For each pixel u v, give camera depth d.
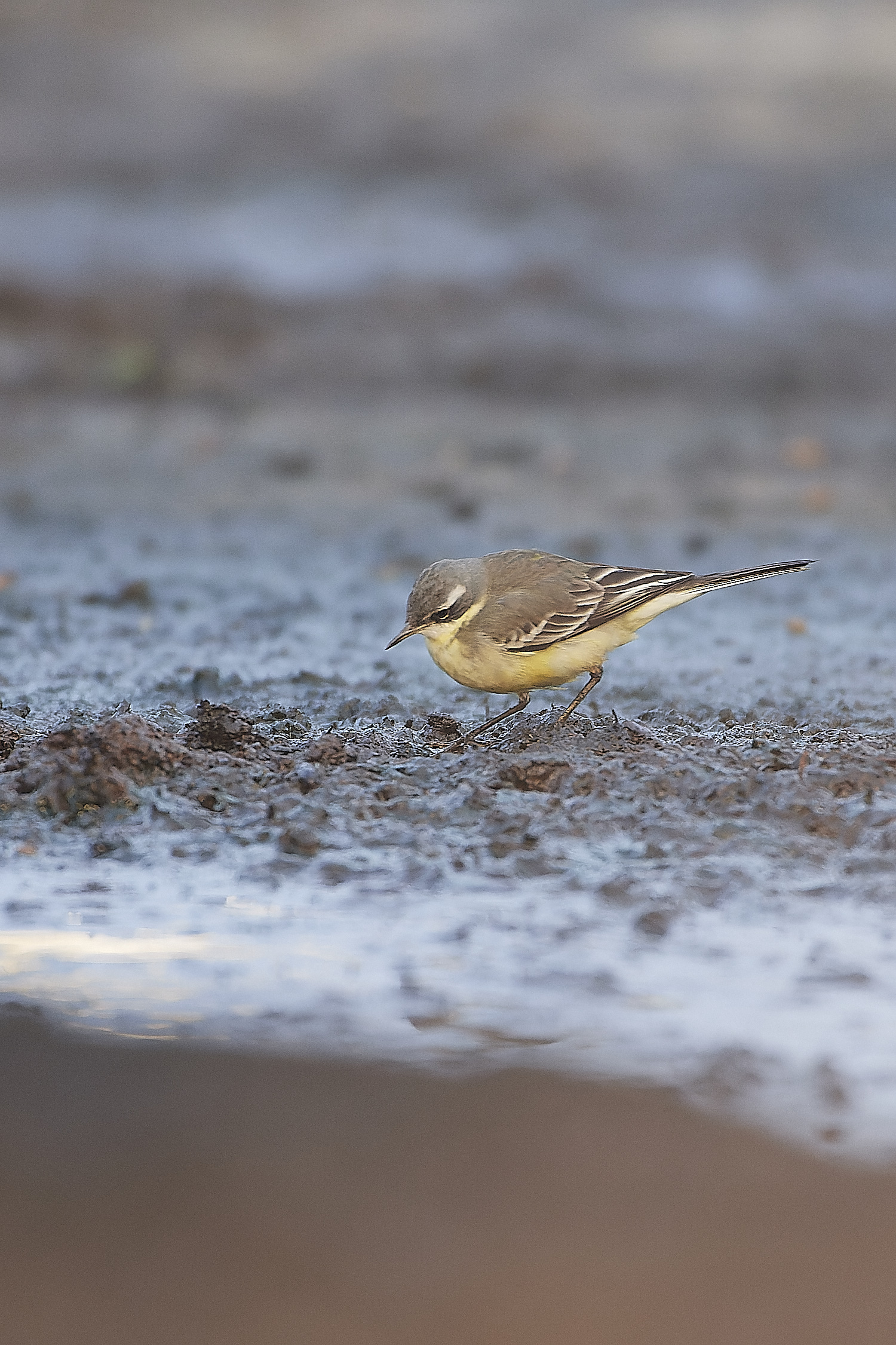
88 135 50.09
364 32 64.19
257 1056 7.18
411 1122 6.54
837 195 44.41
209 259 39.03
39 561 20.08
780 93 54.94
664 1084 6.85
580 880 9.42
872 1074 6.93
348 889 9.42
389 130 50.56
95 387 31.69
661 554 20.58
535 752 11.62
